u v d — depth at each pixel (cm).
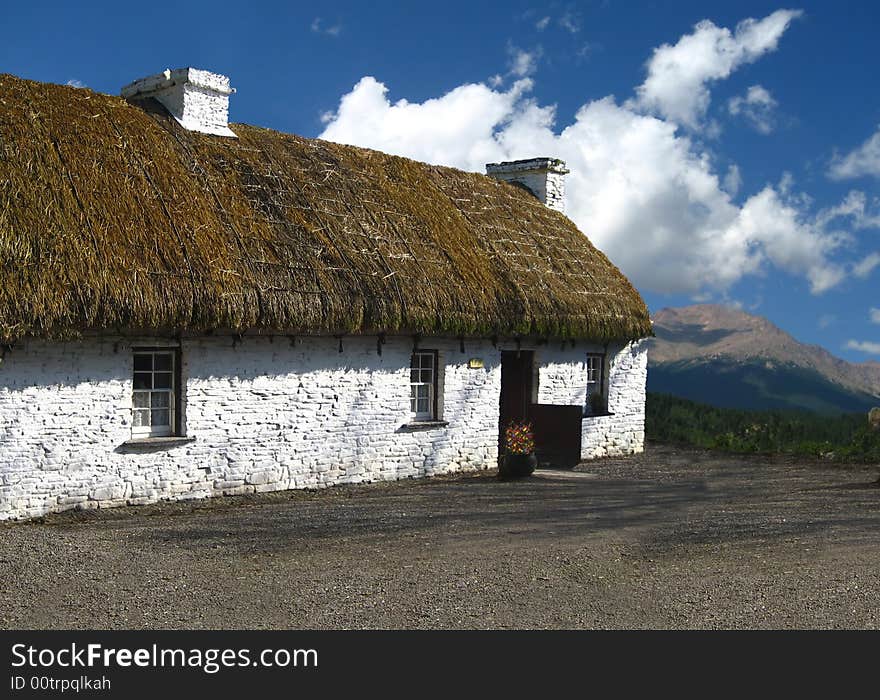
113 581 802
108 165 1273
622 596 786
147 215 1241
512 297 1670
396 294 1441
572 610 744
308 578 828
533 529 1085
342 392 1455
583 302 1844
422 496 1373
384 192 1681
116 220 1197
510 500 1336
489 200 1972
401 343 1544
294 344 1385
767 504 1311
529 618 723
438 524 1113
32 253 1080
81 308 1085
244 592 780
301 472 1402
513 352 1827
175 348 1259
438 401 1631
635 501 1339
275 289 1282
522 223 1969
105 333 1161
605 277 2009
